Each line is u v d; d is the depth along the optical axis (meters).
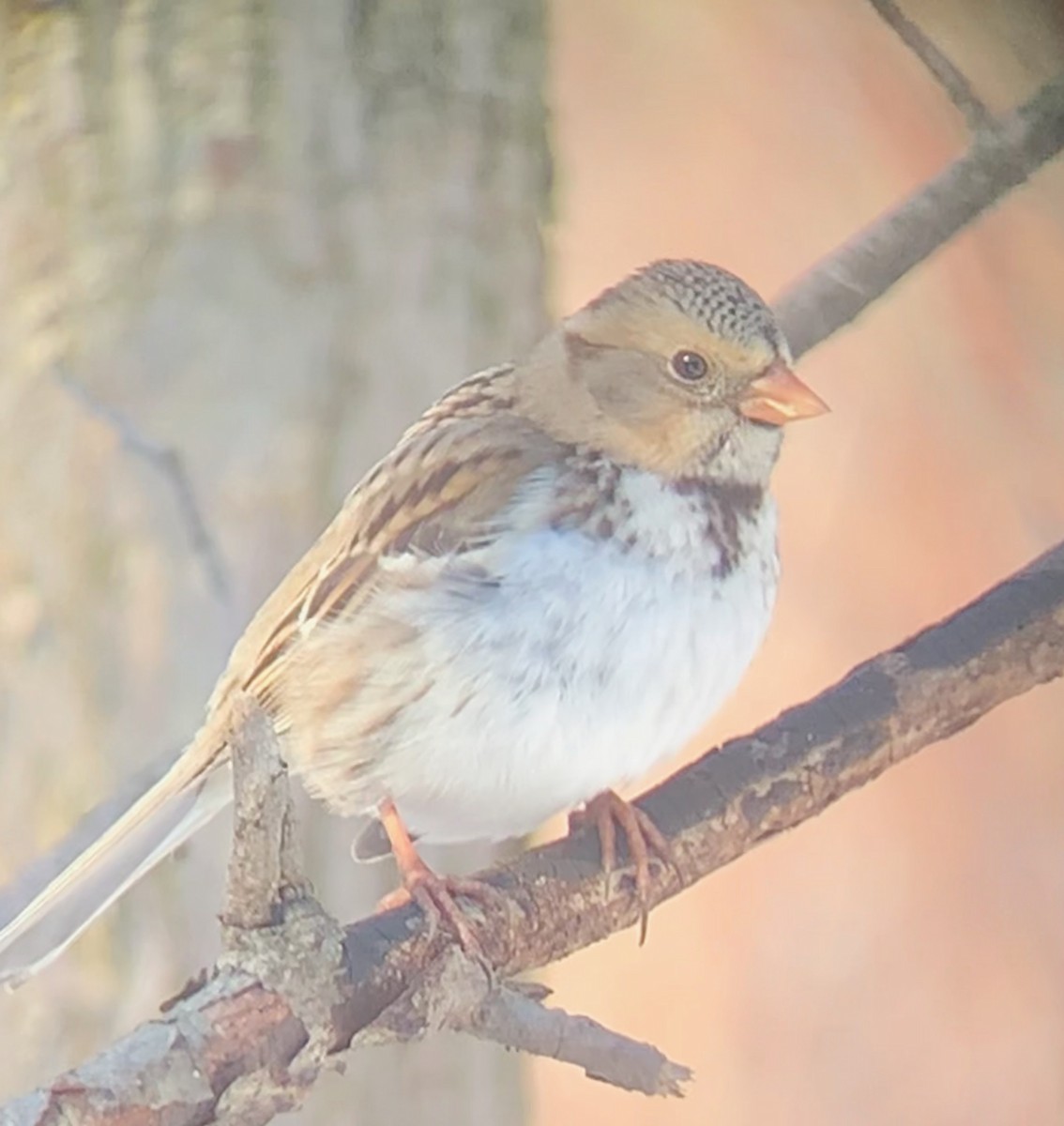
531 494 4.94
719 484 4.94
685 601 4.93
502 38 5.07
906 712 4.91
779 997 5.15
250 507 5.02
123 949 5.01
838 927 5.16
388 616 4.94
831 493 5.17
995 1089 5.14
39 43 5.06
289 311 5.03
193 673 5.01
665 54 5.21
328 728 4.94
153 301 5.03
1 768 5.02
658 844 4.91
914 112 5.18
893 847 5.16
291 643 4.95
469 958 4.89
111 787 5.01
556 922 4.90
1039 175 5.13
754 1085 5.14
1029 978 5.15
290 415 5.02
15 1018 5.01
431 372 5.04
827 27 5.19
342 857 5.01
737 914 5.16
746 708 5.15
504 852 5.04
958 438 5.16
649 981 5.16
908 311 5.16
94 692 5.02
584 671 4.93
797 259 5.19
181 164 5.04
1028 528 5.16
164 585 5.02
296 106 5.05
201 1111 4.85
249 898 4.86
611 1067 4.90
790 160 5.19
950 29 5.09
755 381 4.94
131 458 5.02
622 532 4.93
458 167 5.05
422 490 4.94
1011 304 5.15
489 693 4.93
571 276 5.19
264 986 4.86
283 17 5.05
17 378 5.03
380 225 5.04
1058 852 5.16
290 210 5.04
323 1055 4.86
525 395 4.95
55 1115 4.84
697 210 5.19
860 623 5.16
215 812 4.96
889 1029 5.15
